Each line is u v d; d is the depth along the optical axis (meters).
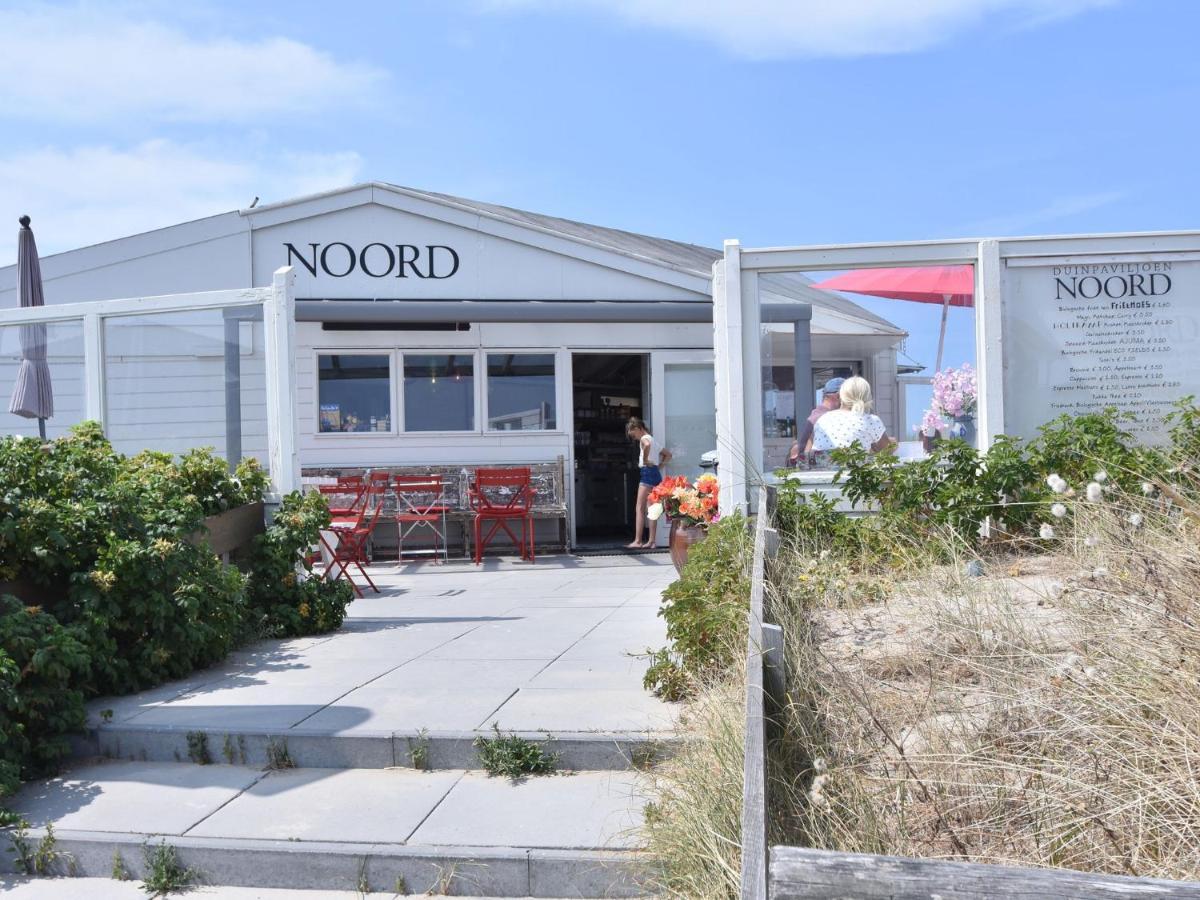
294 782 4.39
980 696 3.73
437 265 12.73
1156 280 7.39
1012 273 7.42
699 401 13.28
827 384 7.66
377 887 3.65
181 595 5.70
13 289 12.11
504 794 4.13
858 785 3.14
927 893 1.63
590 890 3.49
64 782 4.48
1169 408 7.37
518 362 13.03
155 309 7.89
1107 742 3.04
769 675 3.59
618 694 5.03
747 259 7.59
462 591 9.41
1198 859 2.66
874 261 7.51
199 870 3.76
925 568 5.59
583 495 15.97
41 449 5.87
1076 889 1.62
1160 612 3.37
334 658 6.19
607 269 12.93
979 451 7.42
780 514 7.03
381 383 12.88
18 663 4.69
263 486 7.46
